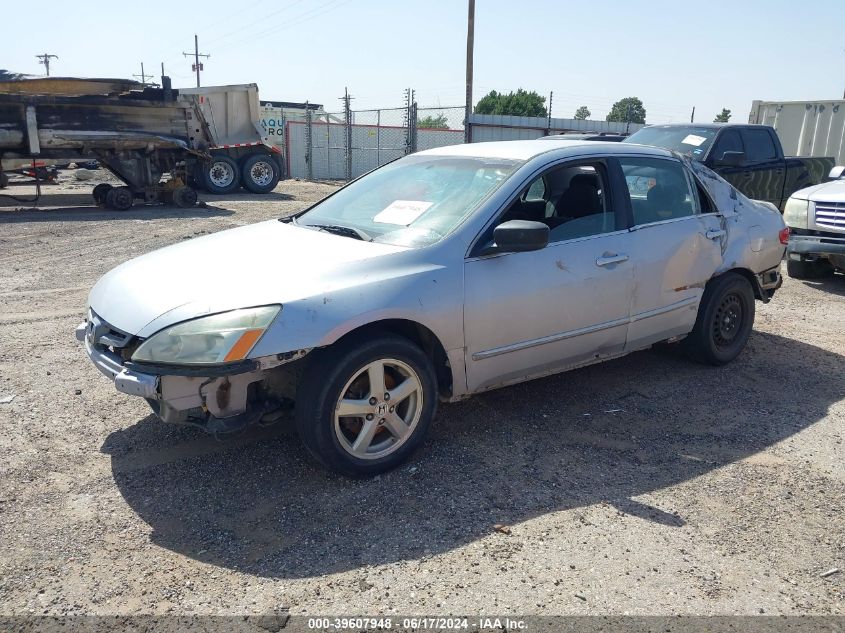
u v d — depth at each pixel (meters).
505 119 26.92
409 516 3.23
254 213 15.07
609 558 2.95
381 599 2.66
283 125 28.70
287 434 4.04
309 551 2.96
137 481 3.50
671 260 4.66
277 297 3.23
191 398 3.19
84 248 10.21
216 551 2.95
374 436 3.61
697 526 3.21
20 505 3.26
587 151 4.40
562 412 4.46
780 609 2.67
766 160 10.56
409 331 3.78
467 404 4.56
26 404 4.41
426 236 3.79
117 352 3.41
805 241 8.20
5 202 16.77
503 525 3.17
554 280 4.01
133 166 15.73
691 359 5.39
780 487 3.59
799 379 5.18
